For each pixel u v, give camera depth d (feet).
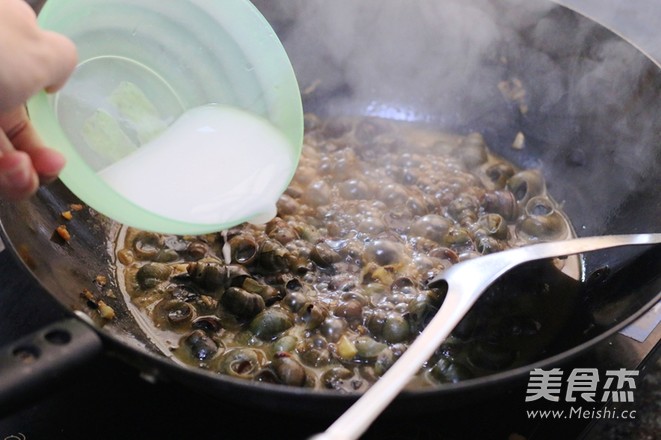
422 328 1.47
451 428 1.36
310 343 1.45
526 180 1.85
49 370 1.09
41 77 1.06
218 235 1.64
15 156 1.10
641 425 1.43
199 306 1.52
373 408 1.10
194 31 1.45
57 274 1.43
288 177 1.43
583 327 1.51
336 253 1.61
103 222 1.64
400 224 1.72
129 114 1.40
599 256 1.62
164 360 1.16
